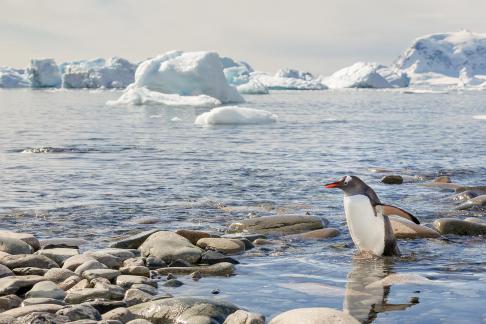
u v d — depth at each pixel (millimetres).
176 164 17453
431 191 13336
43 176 15055
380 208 8180
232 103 60625
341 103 70000
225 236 9141
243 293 6578
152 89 59250
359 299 6340
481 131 30078
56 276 6859
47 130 29703
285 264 7816
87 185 13773
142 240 8625
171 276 7168
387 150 21438
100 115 42438
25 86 159375
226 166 17047
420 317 5766
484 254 8328
